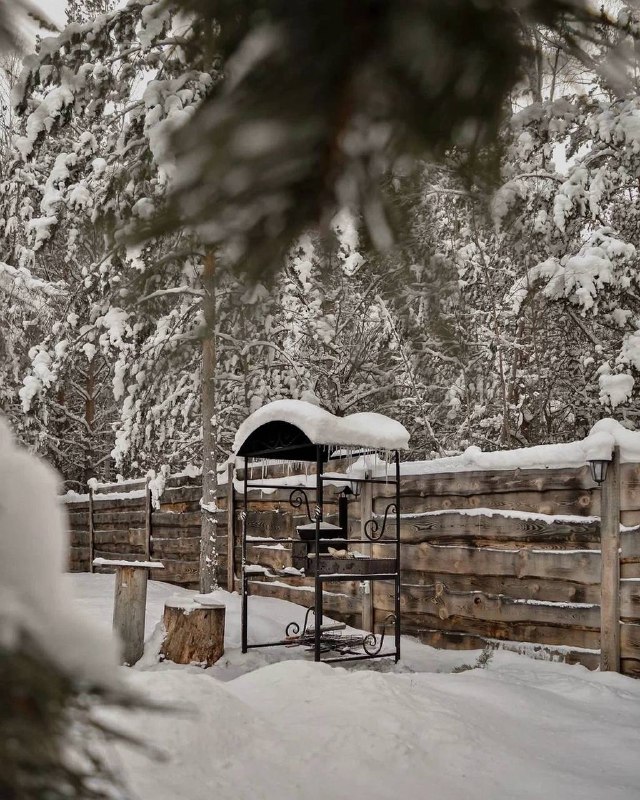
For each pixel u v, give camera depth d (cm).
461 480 733
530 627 659
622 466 598
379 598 816
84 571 1539
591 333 1082
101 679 39
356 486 849
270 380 1179
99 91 845
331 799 290
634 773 355
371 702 380
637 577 585
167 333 1025
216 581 1069
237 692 425
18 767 35
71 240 966
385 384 1211
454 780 325
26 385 1146
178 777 271
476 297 1017
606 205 966
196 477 1180
